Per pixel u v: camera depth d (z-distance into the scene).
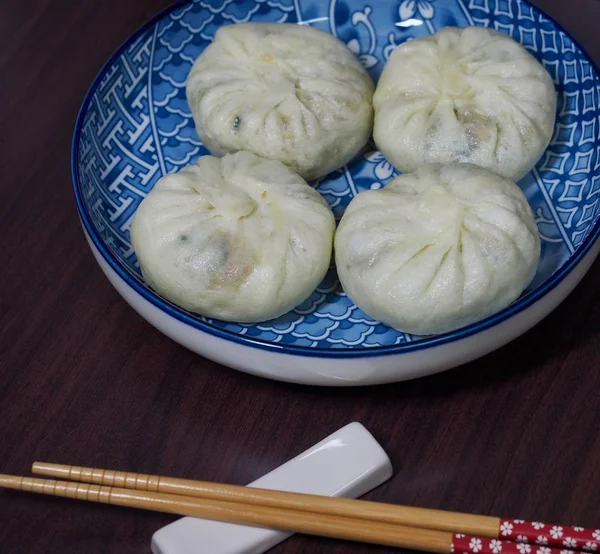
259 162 0.57
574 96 0.60
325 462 0.49
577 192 0.58
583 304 0.55
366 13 0.64
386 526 0.48
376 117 0.59
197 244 0.53
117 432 0.52
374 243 0.53
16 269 0.57
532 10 0.61
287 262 0.53
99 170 0.59
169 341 0.55
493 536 0.47
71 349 0.55
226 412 0.53
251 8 0.64
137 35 0.61
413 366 0.50
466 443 0.52
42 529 0.50
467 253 0.52
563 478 0.50
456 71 0.58
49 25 0.67
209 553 0.48
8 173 0.60
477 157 0.57
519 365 0.53
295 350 0.50
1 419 0.53
